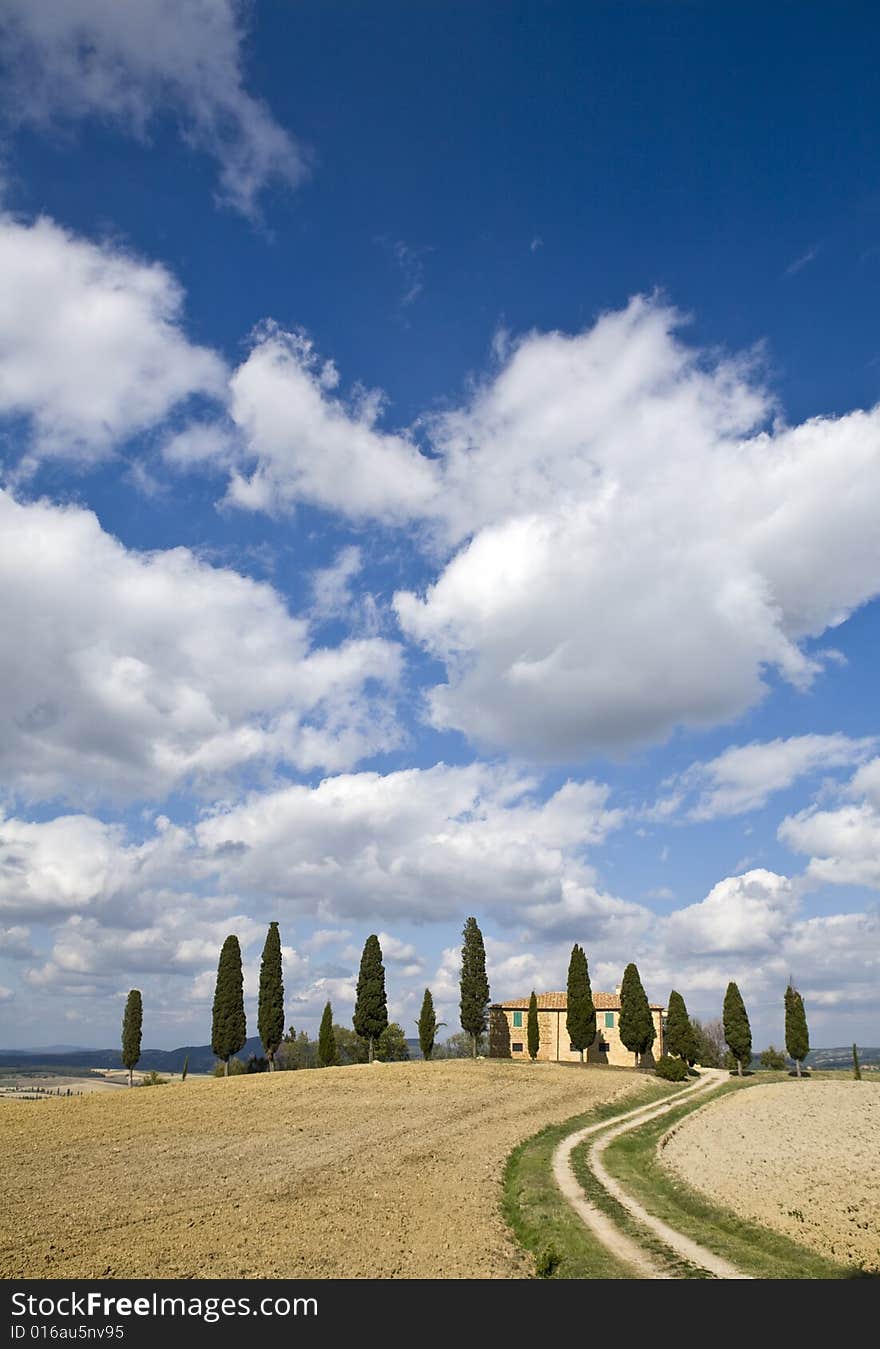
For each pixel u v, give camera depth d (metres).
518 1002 113.56
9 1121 58.22
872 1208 33.97
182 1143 49.06
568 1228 29.84
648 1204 35.22
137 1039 103.62
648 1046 98.88
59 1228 30.22
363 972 95.56
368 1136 50.28
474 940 99.56
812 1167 41.97
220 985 92.06
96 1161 43.91
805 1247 29.02
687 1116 63.44
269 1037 92.19
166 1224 30.61
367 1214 31.72
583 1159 45.12
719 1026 151.50
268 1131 52.62
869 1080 92.56
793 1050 108.88
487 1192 35.62
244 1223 30.58
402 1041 136.12
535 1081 75.75
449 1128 53.00
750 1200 35.91
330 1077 76.94
